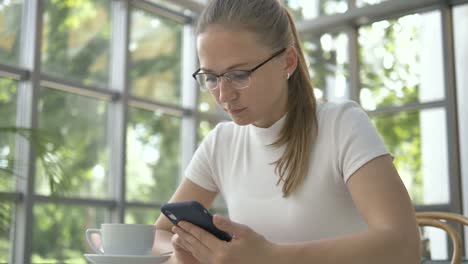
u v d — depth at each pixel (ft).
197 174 4.16
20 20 16.62
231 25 3.21
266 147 3.76
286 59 3.48
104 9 19.02
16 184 15.92
